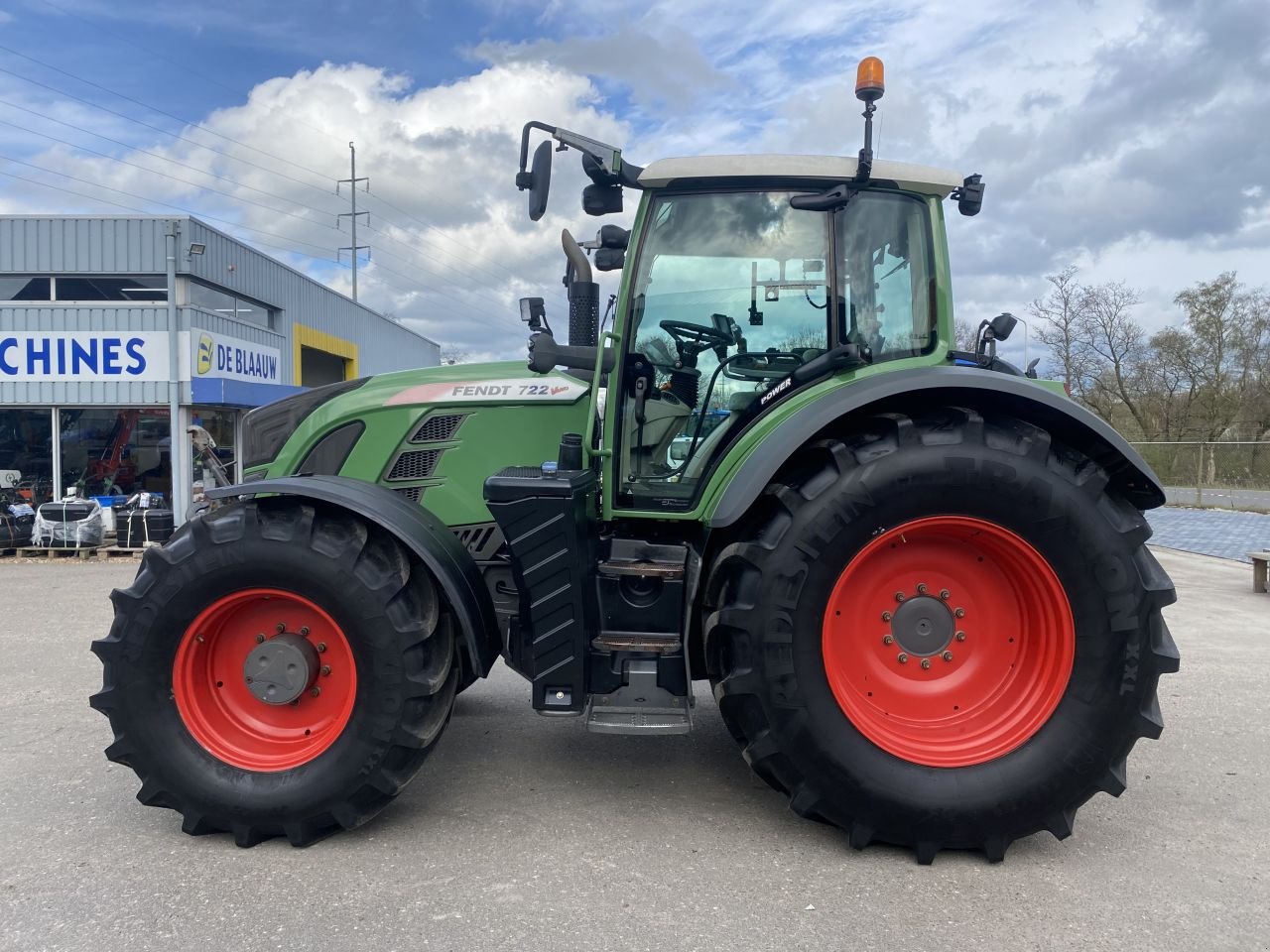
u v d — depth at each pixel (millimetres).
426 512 3080
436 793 3160
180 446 11867
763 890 2463
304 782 2689
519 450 3387
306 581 2686
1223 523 14867
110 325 11836
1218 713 4184
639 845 2740
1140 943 2203
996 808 2600
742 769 3424
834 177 3062
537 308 3486
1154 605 2641
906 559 2785
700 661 3025
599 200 3283
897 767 2631
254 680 2797
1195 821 2953
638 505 3213
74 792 3154
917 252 3184
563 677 2822
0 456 11906
